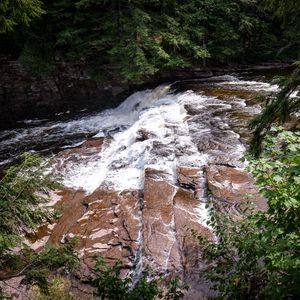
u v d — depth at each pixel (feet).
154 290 12.73
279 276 12.74
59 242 22.95
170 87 52.65
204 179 26.78
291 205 10.41
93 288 19.10
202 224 22.40
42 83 53.11
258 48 67.97
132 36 50.72
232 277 14.64
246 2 60.13
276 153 11.44
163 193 25.90
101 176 32.09
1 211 13.64
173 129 36.42
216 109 40.91
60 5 50.42
